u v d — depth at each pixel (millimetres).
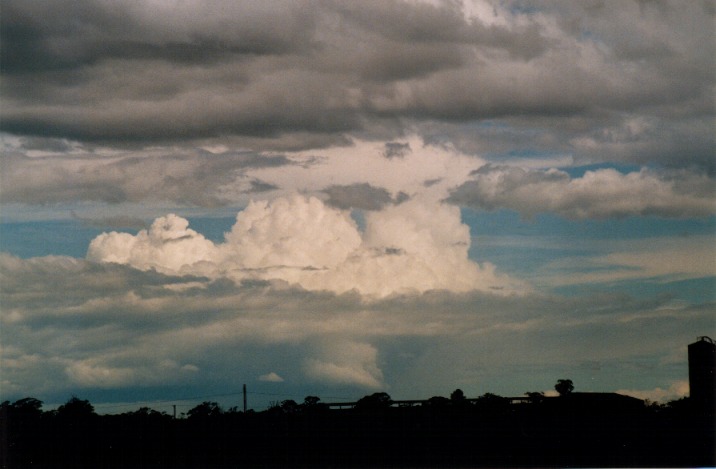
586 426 75438
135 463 80188
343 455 77875
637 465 72188
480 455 75688
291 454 78812
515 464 74375
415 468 76125
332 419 79875
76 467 80625
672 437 74125
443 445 76562
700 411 78000
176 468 79562
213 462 79250
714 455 72688
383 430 78312
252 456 79125
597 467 71875
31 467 81062
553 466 72938
